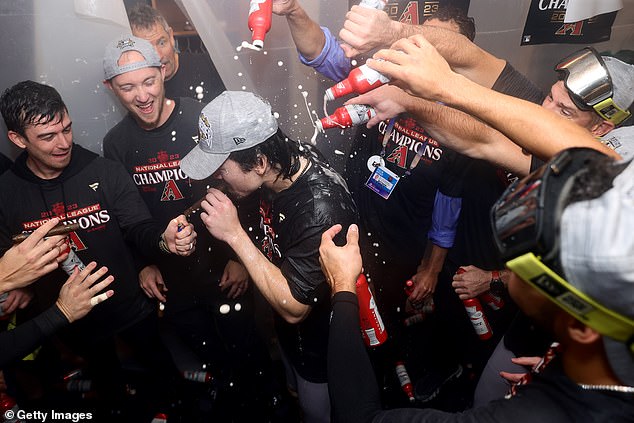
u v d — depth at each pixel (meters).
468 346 2.47
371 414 1.01
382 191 2.24
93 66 2.22
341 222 1.53
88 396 2.50
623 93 1.50
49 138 1.79
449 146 1.50
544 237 0.70
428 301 2.55
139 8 2.40
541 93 1.82
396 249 2.39
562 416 0.77
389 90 1.45
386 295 2.58
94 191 1.98
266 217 1.79
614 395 0.75
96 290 1.72
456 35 1.73
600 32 2.52
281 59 2.27
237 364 2.65
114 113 2.35
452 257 2.34
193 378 2.59
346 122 1.51
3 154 2.20
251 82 2.33
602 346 0.74
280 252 1.74
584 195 0.71
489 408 0.83
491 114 1.03
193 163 1.58
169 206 2.26
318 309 1.78
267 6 1.61
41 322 1.68
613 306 0.67
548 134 1.00
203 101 2.51
